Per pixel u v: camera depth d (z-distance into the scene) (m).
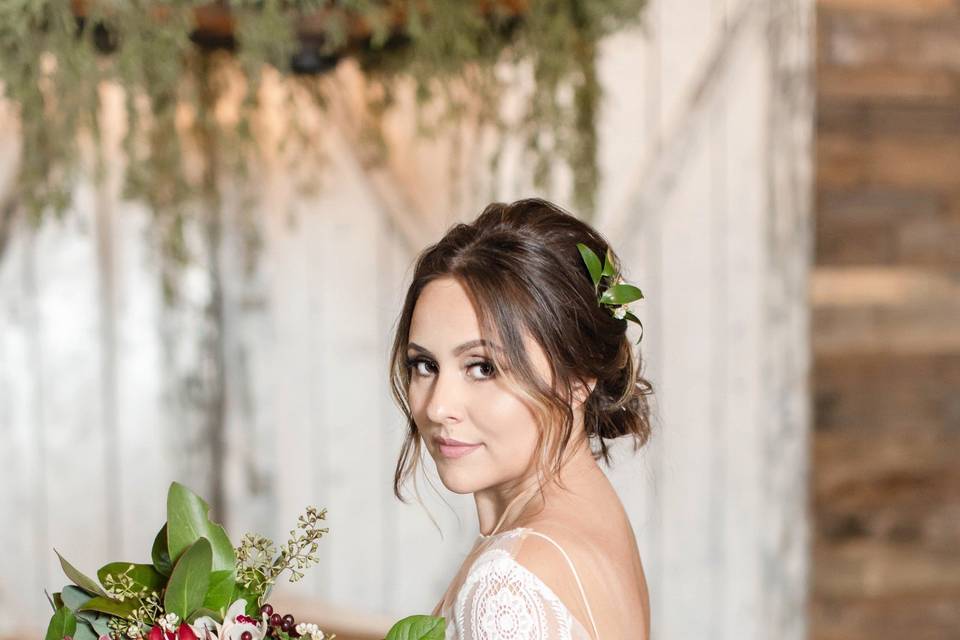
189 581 1.04
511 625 0.97
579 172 2.21
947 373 3.16
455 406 1.10
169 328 2.94
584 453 1.20
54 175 2.57
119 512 2.96
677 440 3.08
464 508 3.10
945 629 3.19
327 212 3.00
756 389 3.09
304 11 1.65
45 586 2.92
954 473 3.17
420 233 3.00
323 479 3.06
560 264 1.13
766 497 3.11
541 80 2.05
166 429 2.96
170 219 2.87
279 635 1.07
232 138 2.73
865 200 3.10
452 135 2.91
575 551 1.04
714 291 3.07
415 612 3.10
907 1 3.09
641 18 2.07
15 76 1.71
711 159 3.04
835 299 3.11
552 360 1.10
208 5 1.68
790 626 3.13
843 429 3.14
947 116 3.12
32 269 2.86
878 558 3.16
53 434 2.91
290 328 3.01
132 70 1.68
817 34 3.05
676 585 3.10
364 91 2.94
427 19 1.85
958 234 3.13
